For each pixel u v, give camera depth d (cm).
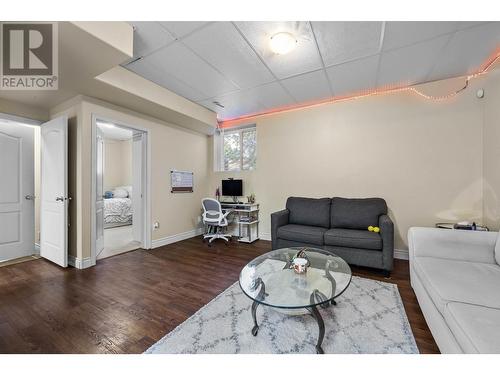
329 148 359
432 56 235
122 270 268
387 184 317
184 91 325
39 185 340
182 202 422
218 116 437
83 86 248
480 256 178
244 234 434
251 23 189
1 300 198
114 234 462
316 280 161
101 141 344
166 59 243
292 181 391
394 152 313
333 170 356
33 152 323
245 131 463
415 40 209
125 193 658
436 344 140
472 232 185
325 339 146
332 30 197
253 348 140
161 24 189
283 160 400
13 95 269
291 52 229
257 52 230
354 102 340
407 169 305
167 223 390
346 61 245
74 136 282
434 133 290
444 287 135
